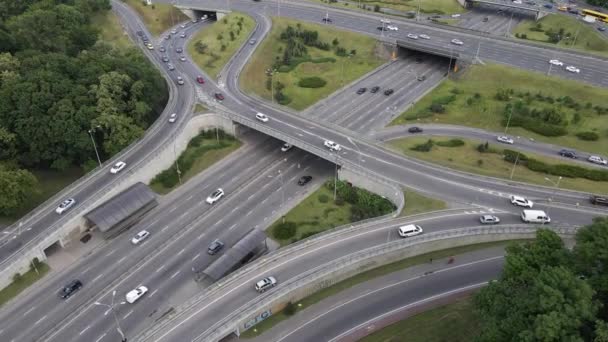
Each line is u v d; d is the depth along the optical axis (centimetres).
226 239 10012
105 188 10338
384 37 17862
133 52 15112
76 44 14962
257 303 7656
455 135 13062
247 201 11169
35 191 10375
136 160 11231
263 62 16750
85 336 7875
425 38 17712
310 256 8675
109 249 9694
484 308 6325
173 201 11112
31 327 8050
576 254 5925
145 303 8506
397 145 12412
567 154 12044
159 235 10069
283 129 12556
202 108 13488
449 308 8338
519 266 6297
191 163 12350
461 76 15875
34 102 10912
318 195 11394
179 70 15850
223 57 16712
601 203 10000
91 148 11288
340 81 15975
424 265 9294
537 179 10981
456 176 10938
